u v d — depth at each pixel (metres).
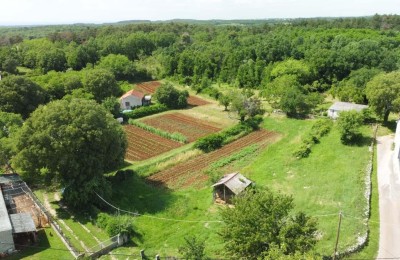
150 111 86.19
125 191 48.75
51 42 164.00
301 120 74.69
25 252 35.22
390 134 61.03
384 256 32.19
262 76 109.19
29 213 38.84
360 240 33.81
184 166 57.50
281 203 28.14
